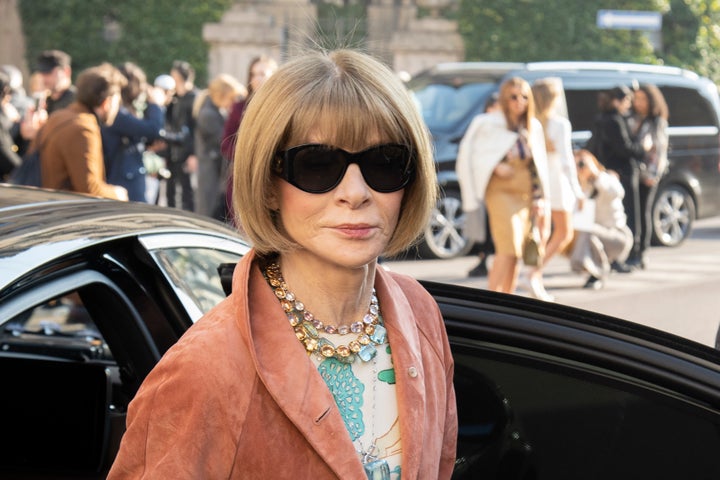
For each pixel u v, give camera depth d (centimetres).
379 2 2836
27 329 420
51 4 2783
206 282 301
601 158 1228
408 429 177
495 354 260
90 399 287
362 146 174
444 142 1294
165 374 166
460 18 2823
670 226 1491
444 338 200
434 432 184
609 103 1227
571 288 1105
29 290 235
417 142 179
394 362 182
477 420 262
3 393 289
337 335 180
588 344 256
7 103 1155
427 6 2833
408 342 184
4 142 1002
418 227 187
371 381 180
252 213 176
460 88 1345
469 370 261
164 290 281
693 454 256
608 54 2798
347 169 174
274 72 178
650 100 1228
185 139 1443
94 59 2803
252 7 2806
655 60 2830
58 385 288
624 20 1920
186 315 282
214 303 299
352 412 177
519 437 261
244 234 181
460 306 260
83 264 261
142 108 1537
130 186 895
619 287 1116
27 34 2802
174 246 294
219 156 1223
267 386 164
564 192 982
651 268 1265
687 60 2847
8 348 380
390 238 186
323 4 2798
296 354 170
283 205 178
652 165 1233
